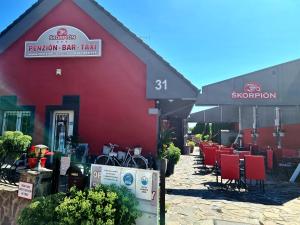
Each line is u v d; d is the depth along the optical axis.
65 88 10.54
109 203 3.89
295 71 11.03
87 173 4.96
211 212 6.01
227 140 28.31
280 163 13.73
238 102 10.88
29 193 4.99
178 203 6.66
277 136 16.08
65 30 10.52
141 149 9.36
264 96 10.95
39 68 10.84
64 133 10.51
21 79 10.91
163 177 4.57
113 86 10.23
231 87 10.96
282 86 10.98
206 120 27.84
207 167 13.69
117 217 3.79
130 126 9.95
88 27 10.60
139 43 10.05
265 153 14.33
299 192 8.27
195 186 8.84
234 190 8.35
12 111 10.98
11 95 10.91
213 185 9.05
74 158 9.47
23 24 11.05
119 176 4.46
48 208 3.95
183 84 9.57
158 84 9.68
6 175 6.27
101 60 10.43
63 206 3.80
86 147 9.66
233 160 8.45
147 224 4.19
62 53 10.45
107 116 10.13
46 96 10.65
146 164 9.02
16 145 6.32
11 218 5.16
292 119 14.72
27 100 10.77
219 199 7.16
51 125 10.58
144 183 4.29
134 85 10.09
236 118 26.30
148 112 9.88
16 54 11.07
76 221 3.65
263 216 5.83
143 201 4.27
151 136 9.79
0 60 11.18
